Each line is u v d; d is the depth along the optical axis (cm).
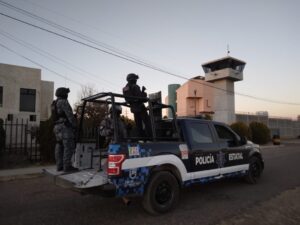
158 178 505
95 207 558
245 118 4400
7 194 679
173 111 590
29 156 1295
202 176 600
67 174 528
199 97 4938
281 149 2355
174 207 538
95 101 588
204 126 645
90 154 589
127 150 469
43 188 748
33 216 505
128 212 525
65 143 540
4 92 1952
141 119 577
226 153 675
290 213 513
